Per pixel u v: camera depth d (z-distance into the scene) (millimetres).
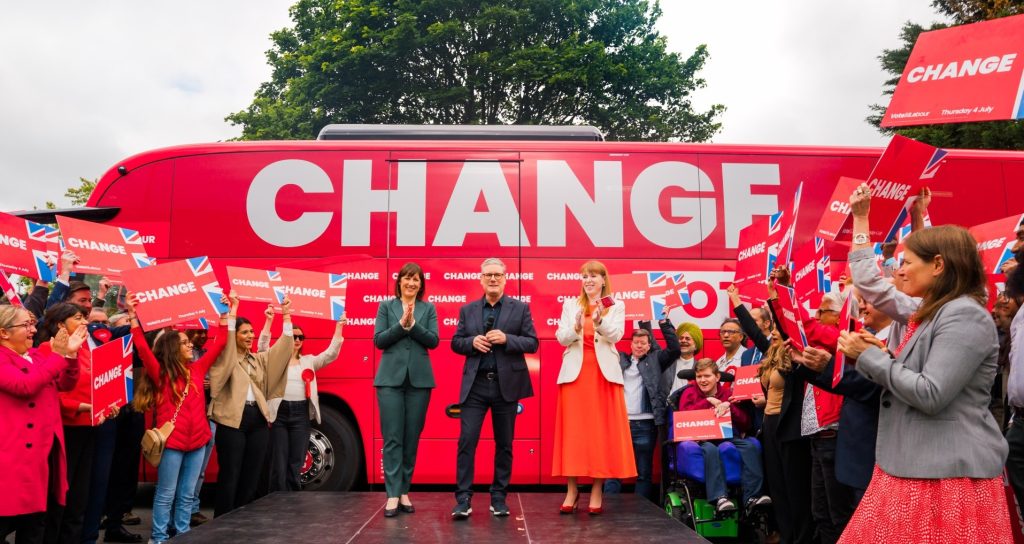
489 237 7785
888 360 3105
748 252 6773
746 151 8008
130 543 6828
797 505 5805
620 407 6020
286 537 5273
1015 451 4719
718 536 6594
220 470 6465
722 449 6551
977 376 3039
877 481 3197
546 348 7680
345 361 7707
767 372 6121
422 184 7883
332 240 7781
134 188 7898
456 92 24906
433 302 7711
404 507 6086
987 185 8008
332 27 26734
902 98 5020
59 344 5078
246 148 7953
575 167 7930
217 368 6465
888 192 4832
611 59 26328
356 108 25500
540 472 7598
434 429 7629
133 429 6820
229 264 7742
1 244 6094
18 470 4820
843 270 7699
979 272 3137
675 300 7516
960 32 4863
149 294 6117
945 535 2936
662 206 7863
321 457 7805
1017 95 4598
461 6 25469
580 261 7766
